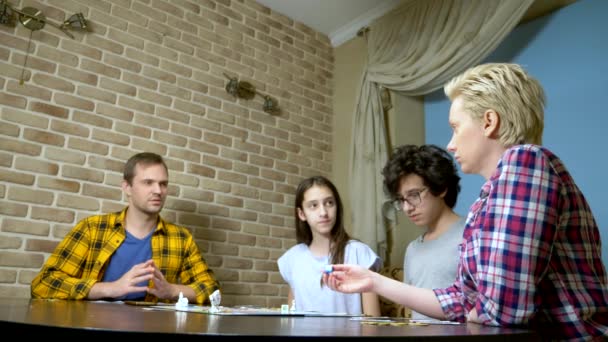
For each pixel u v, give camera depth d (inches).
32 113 89.0
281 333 20.4
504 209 28.7
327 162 133.8
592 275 29.5
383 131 116.6
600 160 87.5
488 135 33.5
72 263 74.8
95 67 97.7
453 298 36.0
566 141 93.2
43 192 88.1
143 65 104.3
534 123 33.1
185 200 104.9
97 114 96.3
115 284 63.8
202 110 111.6
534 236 27.6
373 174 114.3
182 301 49.0
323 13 132.8
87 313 31.6
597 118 89.0
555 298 29.0
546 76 98.5
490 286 28.2
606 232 85.0
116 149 97.4
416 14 115.3
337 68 140.8
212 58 116.1
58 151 90.7
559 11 98.5
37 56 91.3
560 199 29.2
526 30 103.7
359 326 27.7
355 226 114.1
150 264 65.9
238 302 109.0
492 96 33.3
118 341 19.5
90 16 98.9
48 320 23.9
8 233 83.8
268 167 120.9
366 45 129.3
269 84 125.9
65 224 89.5
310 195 72.1
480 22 100.2
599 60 90.5
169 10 110.9
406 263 64.4
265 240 116.5
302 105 131.8
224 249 109.0
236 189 113.7
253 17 126.6
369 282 38.0
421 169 56.4
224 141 114.0
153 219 83.4
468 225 34.0
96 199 93.5
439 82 107.9
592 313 28.7
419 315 59.5
